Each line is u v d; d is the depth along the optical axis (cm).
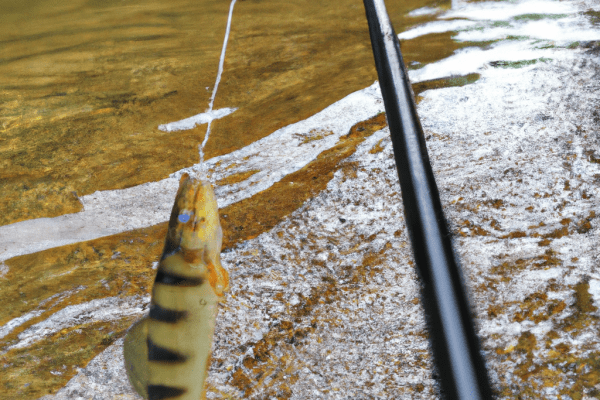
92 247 62
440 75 78
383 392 50
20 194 67
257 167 67
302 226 60
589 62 75
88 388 52
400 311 54
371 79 81
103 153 73
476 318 52
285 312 55
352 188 63
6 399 52
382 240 58
